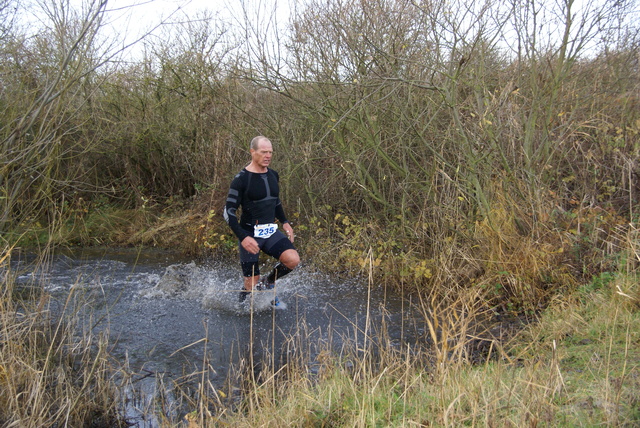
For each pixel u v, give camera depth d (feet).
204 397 10.87
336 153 24.67
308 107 22.62
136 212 32.40
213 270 23.80
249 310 17.48
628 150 21.12
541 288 16.57
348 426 9.00
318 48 23.11
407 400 9.65
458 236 20.15
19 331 12.22
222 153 29.45
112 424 10.69
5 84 18.35
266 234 16.84
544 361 11.47
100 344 12.43
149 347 14.44
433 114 21.22
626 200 19.76
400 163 23.71
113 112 32.58
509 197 18.33
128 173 33.81
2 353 10.87
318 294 19.47
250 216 16.78
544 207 18.42
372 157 23.95
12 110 17.16
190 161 33.01
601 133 21.48
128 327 15.98
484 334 14.48
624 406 8.32
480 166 19.98
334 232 25.59
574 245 17.34
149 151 33.63
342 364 12.71
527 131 19.67
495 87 22.07
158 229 29.94
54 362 12.94
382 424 8.93
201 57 30.48
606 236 17.90
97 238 29.40
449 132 20.68
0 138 16.92
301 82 23.26
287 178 25.54
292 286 20.58
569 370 10.54
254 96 27.07
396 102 20.49
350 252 22.56
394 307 17.72
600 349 11.32
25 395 10.48
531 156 19.85
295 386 11.12
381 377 10.69
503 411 8.71
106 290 19.93
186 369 13.04
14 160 15.89
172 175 34.60
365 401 9.67
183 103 32.68
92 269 23.49
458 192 20.36
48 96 17.03
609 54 22.13
